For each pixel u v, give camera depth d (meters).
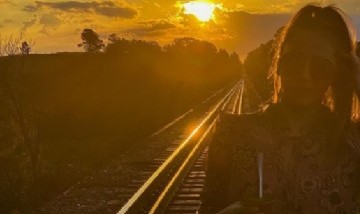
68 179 13.98
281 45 2.01
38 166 15.68
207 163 1.96
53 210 11.29
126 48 61.88
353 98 2.02
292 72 1.94
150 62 59.81
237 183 1.90
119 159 17.78
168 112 36.22
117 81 48.38
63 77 47.72
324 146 1.93
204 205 1.96
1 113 19.98
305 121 1.96
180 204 11.09
